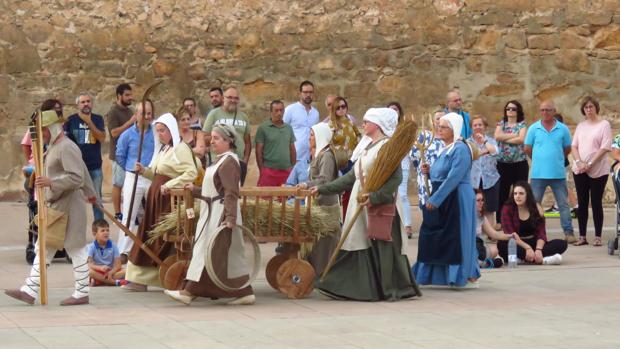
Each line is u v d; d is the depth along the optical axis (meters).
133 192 9.63
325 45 16.45
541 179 13.42
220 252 8.57
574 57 16.67
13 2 15.98
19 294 8.66
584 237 13.18
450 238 9.44
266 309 8.51
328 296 9.12
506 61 16.66
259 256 8.81
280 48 16.39
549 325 7.77
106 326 7.63
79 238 8.73
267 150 13.50
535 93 16.67
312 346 6.93
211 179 8.62
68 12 16.11
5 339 7.10
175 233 9.14
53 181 8.52
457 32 16.56
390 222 8.90
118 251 10.29
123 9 16.17
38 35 16.03
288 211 9.07
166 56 16.25
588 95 16.70
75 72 16.12
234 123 13.38
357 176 9.07
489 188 13.19
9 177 15.99
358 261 9.00
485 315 8.21
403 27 16.52
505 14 16.58
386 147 8.79
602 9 16.67
